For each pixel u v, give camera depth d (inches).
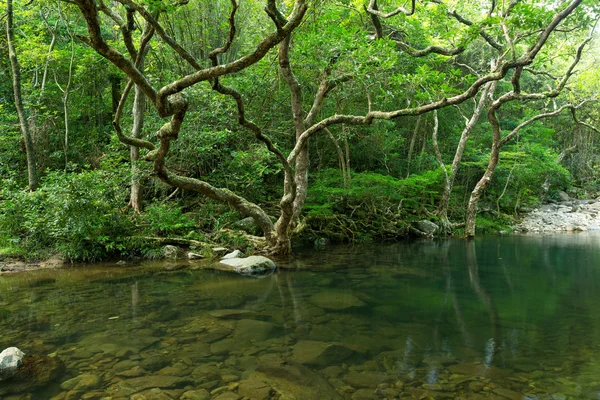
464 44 379.2
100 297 207.6
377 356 127.5
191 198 464.1
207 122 420.2
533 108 853.8
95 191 320.5
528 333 151.1
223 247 362.9
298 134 368.2
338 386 106.3
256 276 268.8
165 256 343.6
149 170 371.2
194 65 216.1
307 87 487.8
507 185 757.9
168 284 240.4
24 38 490.3
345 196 519.5
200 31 488.7
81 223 304.8
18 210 328.2
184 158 431.2
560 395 101.3
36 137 474.9
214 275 271.0
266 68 430.0
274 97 479.2
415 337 146.3
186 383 107.7
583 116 926.4
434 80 335.9
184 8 458.9
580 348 134.6
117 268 296.2
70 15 509.4
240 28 494.3
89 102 560.4
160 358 125.0
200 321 164.9
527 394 102.0
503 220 695.1
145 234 358.6
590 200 882.1
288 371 115.3
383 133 542.6
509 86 750.5
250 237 377.7
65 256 314.8
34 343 138.6
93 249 321.1
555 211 801.6
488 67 723.4
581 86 544.4
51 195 311.7
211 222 420.8
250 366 118.9
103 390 103.5
